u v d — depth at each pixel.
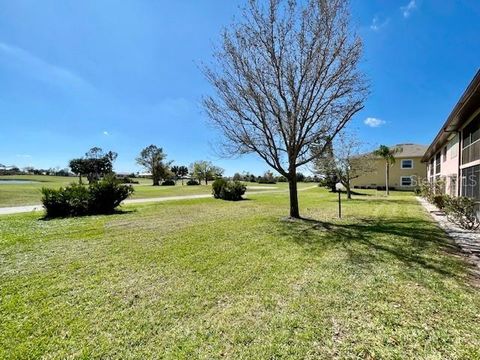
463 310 3.29
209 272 4.64
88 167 51.28
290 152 10.48
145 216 11.12
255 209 13.65
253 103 10.24
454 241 6.96
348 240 6.98
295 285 4.06
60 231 8.03
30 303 3.50
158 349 2.55
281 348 2.56
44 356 2.45
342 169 21.78
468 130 11.98
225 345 2.61
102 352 2.51
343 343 2.63
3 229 8.30
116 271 4.69
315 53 9.46
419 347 2.57
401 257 5.50
